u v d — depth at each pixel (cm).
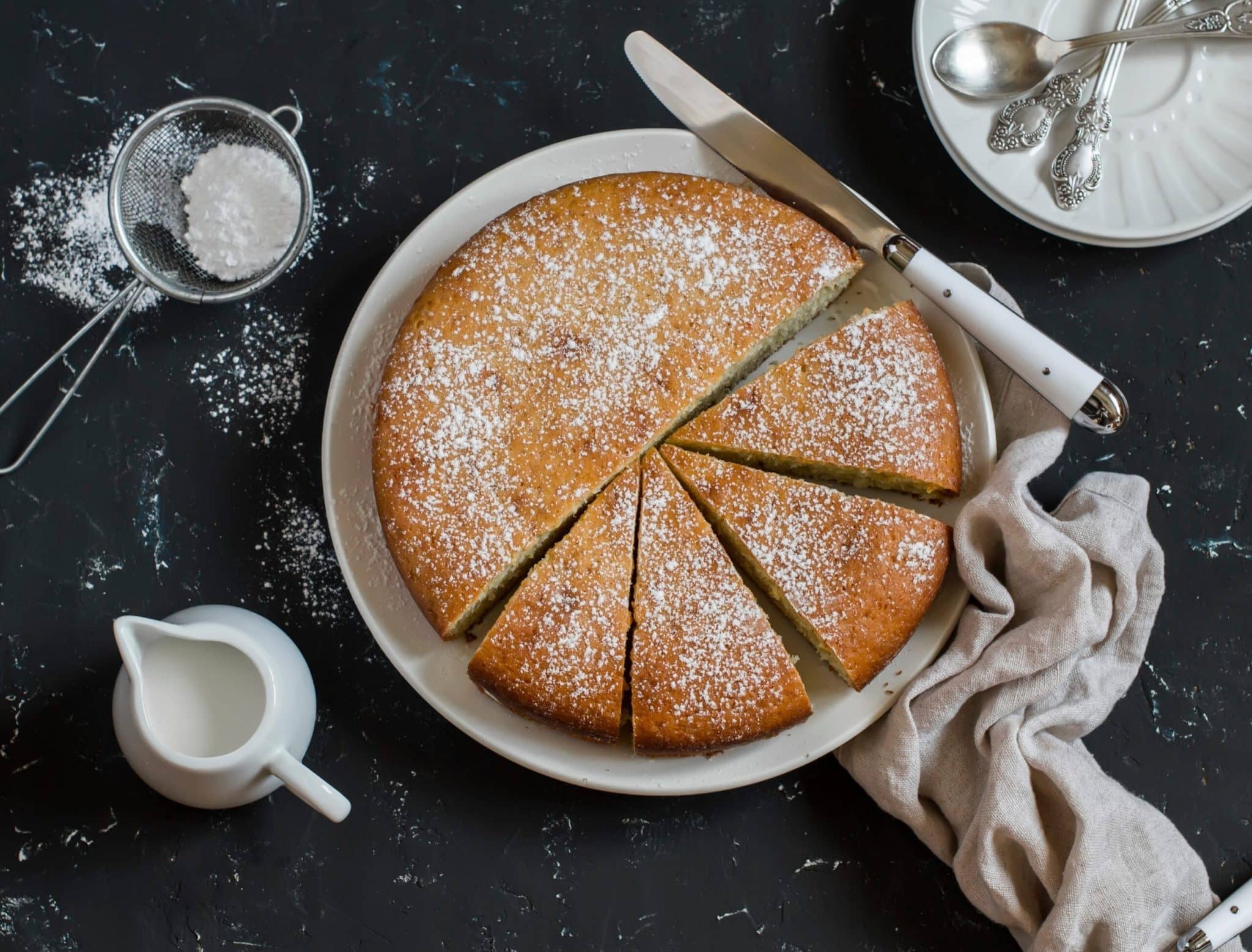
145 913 75
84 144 77
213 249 75
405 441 72
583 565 72
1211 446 77
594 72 78
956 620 73
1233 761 76
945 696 72
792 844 76
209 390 77
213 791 71
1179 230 74
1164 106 76
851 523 72
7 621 76
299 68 77
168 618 72
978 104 75
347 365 74
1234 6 75
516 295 72
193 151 77
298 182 76
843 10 78
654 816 76
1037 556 71
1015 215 76
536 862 75
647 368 72
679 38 78
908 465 72
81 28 77
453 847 75
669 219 73
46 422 76
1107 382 71
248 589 76
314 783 70
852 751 74
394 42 78
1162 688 76
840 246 73
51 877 75
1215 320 77
